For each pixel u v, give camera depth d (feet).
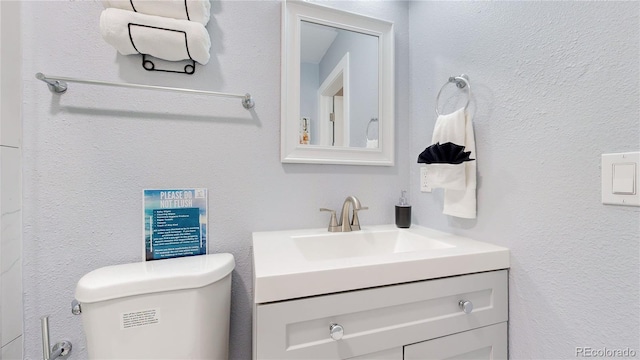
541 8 2.39
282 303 1.91
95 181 2.85
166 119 3.07
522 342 2.52
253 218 3.40
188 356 2.41
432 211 3.75
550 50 2.31
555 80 2.27
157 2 2.72
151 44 2.74
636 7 1.80
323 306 2.01
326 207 3.73
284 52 3.48
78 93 2.81
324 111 3.70
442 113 3.56
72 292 2.78
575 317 2.12
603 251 1.96
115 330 2.26
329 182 3.76
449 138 3.07
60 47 2.77
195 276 2.46
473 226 3.08
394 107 4.09
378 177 4.03
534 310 2.42
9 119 2.53
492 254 2.57
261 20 3.46
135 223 2.96
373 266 2.14
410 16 4.18
